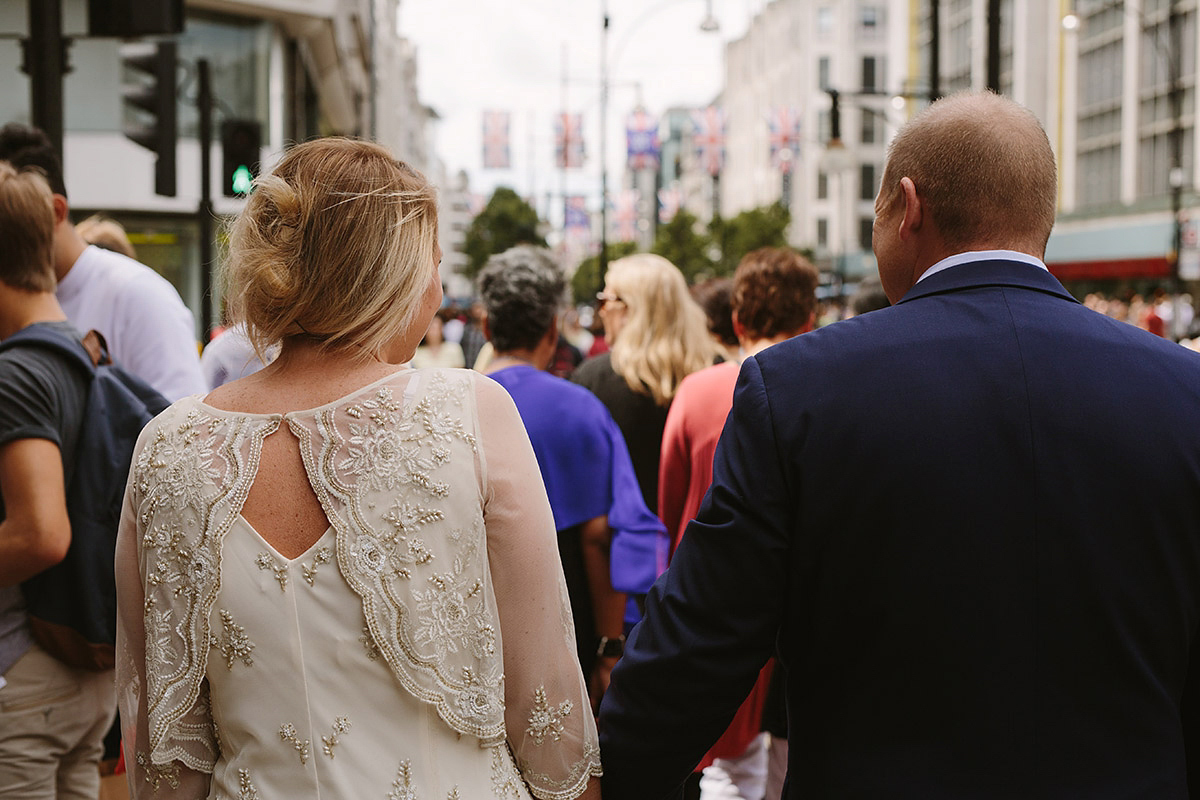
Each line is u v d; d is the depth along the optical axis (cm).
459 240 11462
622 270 418
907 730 150
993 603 148
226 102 1892
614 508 309
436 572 143
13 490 223
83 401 243
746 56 8719
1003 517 149
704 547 160
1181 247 2477
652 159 4353
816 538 154
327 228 150
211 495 143
